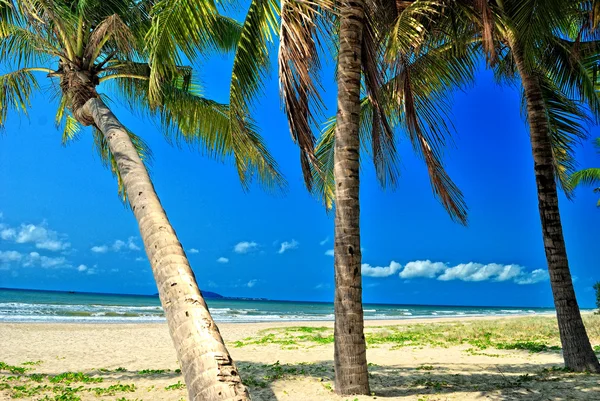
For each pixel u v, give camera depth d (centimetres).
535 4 595
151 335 1800
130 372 919
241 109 669
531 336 1603
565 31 814
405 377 769
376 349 1271
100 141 998
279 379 766
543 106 793
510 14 727
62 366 1014
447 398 587
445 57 846
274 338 1675
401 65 598
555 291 774
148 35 657
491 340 1503
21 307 3972
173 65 638
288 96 571
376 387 678
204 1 587
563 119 905
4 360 1093
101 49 805
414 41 575
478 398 579
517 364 926
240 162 787
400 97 659
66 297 8619
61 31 689
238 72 656
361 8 599
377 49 656
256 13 639
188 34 629
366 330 2123
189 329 278
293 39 546
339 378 552
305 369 886
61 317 2845
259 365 977
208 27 653
